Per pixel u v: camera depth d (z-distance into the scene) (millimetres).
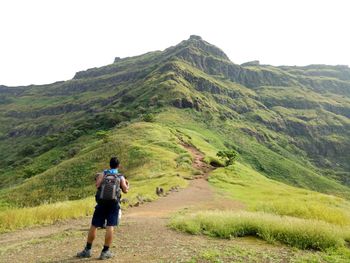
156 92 193125
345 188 165250
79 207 19719
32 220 16219
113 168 9320
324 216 19828
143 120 126125
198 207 25078
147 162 64125
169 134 94812
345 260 9227
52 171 72625
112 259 8852
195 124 162375
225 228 12312
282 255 9555
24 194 64062
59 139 166750
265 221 12852
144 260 8664
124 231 13008
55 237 11977
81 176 67625
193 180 50312
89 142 140250
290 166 168250
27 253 9719
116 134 94062
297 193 46625
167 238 11641
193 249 9797
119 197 9102
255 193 41188
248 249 10023
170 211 22375
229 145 158750
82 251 9117
